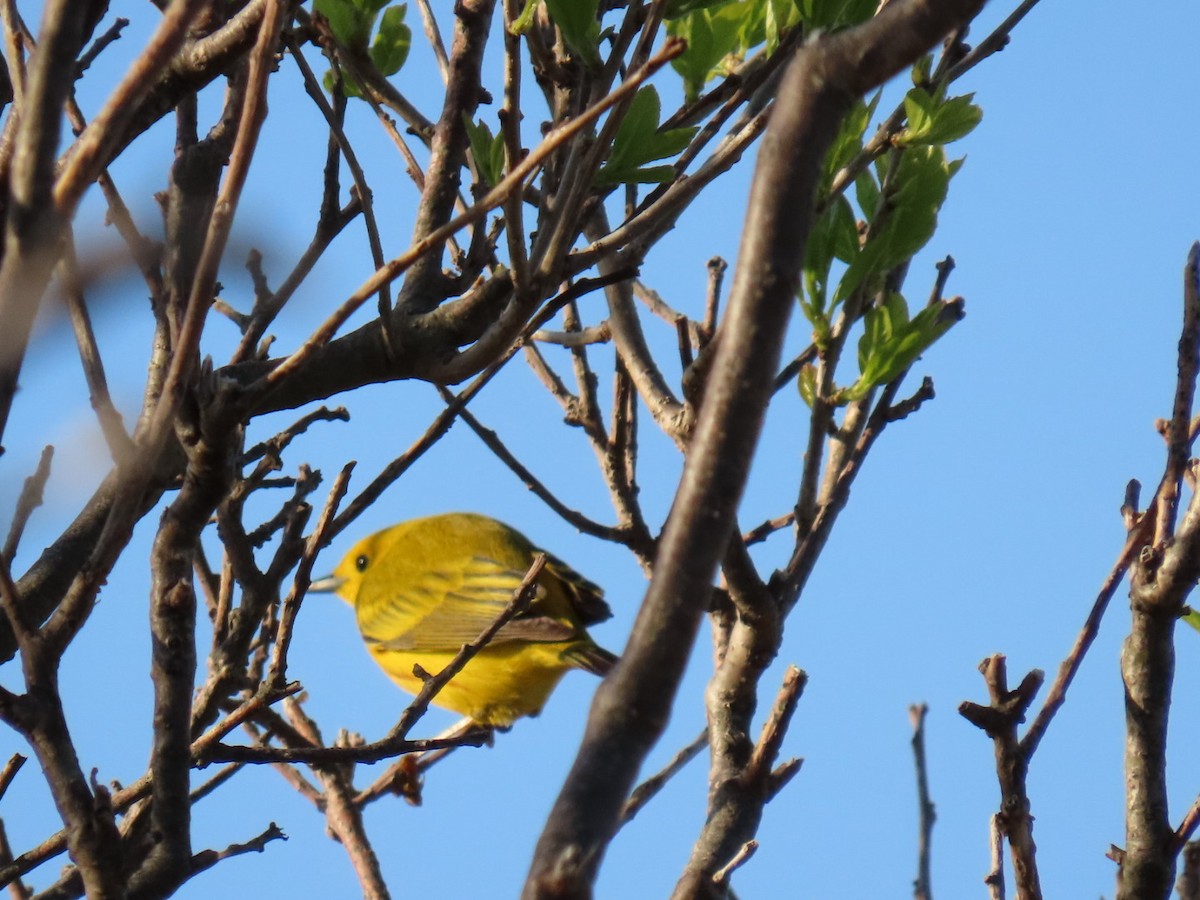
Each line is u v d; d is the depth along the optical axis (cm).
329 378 853
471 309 849
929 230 924
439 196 972
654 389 1020
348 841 1085
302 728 1130
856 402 1020
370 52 1115
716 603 1023
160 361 668
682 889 744
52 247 448
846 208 966
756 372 372
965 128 924
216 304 951
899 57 378
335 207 784
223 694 823
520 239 703
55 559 855
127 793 760
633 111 783
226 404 599
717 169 749
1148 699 753
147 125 769
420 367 852
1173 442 748
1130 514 769
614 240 751
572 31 782
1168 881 736
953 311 1066
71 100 766
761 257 376
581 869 342
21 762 728
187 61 756
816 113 381
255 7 738
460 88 997
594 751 360
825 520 964
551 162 813
